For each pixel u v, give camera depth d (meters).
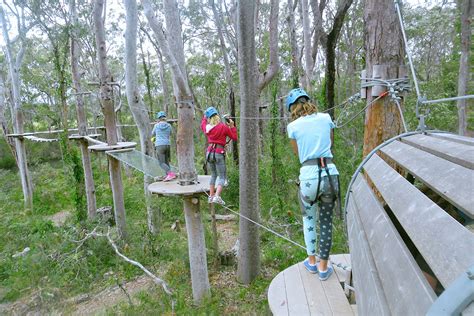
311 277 2.63
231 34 16.36
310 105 2.59
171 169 6.45
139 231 9.42
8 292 7.36
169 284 6.98
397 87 3.11
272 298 2.39
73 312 6.41
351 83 19.03
